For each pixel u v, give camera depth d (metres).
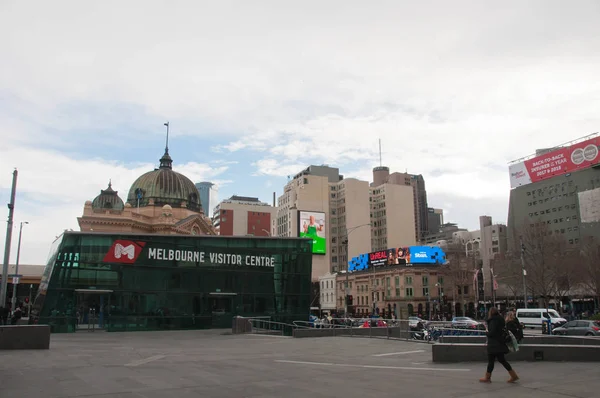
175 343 25.80
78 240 38.28
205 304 41.56
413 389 11.47
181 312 40.47
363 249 158.62
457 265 91.31
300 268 45.34
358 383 12.34
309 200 158.88
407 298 96.94
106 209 86.38
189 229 95.44
